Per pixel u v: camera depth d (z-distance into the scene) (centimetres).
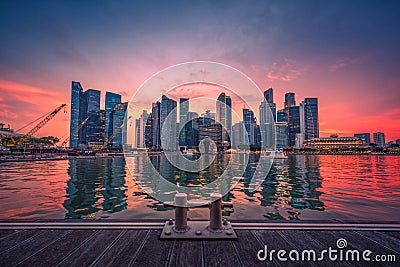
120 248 199
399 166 3048
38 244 206
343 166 2983
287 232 236
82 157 4825
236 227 247
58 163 3156
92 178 1405
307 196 848
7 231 236
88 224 254
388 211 634
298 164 3416
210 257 182
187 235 222
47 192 906
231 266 168
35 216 561
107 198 783
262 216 578
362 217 576
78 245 204
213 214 237
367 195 876
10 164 2853
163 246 203
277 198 807
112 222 260
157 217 559
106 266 167
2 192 909
